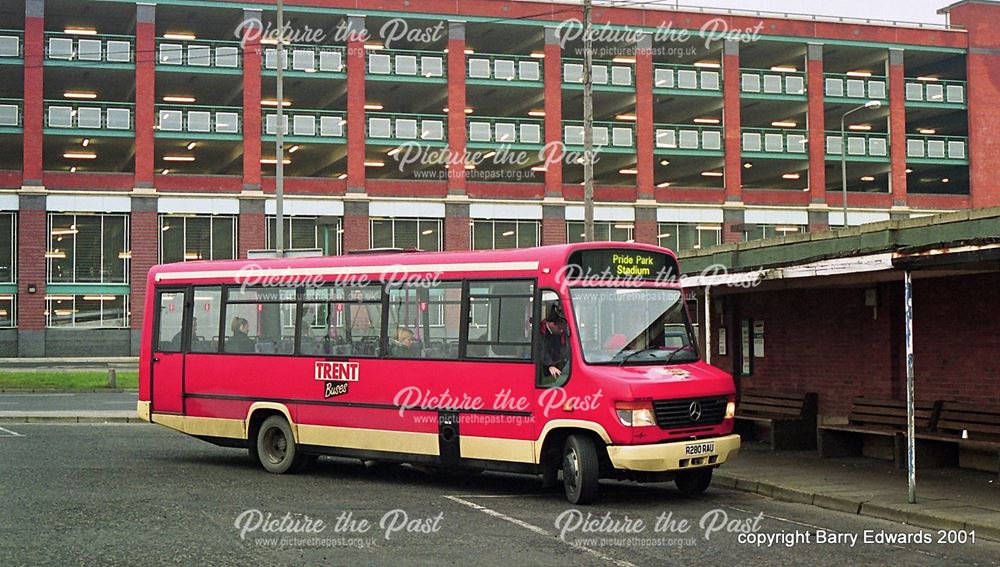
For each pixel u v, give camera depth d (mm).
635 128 58469
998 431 14547
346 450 15094
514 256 13719
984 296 15383
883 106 62531
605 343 13109
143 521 11383
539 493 13906
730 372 21219
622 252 13570
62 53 51188
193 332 17094
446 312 14227
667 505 12953
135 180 51719
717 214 59250
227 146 56031
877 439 16625
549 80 57156
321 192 53906
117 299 51938
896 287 17016
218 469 16219
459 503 12930
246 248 52812
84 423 23922
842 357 18109
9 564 9203
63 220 51344
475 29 58188
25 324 50438
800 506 13023
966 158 63344
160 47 52219
